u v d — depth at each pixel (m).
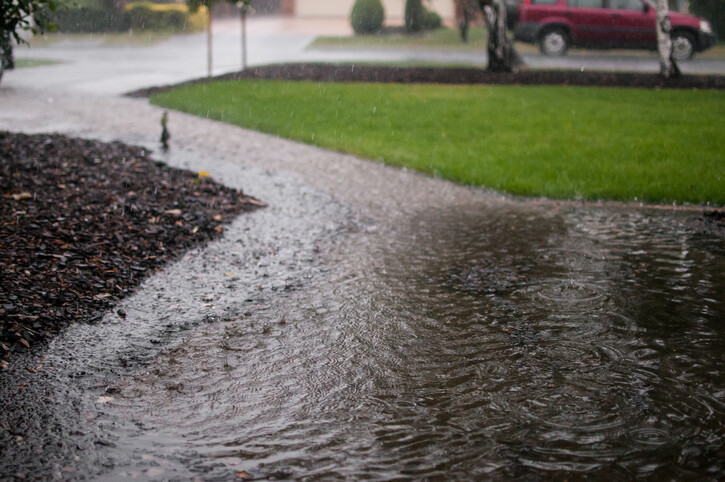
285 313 5.10
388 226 7.41
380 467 3.28
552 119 12.88
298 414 3.75
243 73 19.17
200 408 3.80
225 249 6.49
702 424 3.61
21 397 3.83
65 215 6.69
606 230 7.19
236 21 40.31
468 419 3.68
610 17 22.08
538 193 8.71
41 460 3.27
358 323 4.93
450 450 3.41
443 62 21.92
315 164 10.21
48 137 10.28
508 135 11.80
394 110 14.02
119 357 4.35
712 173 9.11
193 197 7.89
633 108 13.84
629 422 3.63
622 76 17.94
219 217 7.36
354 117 13.45
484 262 6.24
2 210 6.61
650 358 4.35
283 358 4.40
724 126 12.04
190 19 34.25
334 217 7.70
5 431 3.50
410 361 4.35
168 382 4.07
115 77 18.75
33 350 4.36
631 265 6.09
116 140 10.91
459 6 28.27
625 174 9.23
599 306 5.18
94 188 7.75
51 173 8.15
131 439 3.48
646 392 3.94
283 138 11.94
